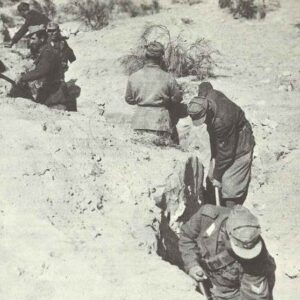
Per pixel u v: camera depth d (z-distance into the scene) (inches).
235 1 574.9
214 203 269.9
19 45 475.8
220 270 157.2
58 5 581.9
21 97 321.7
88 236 202.5
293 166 326.6
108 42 508.7
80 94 391.2
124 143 267.0
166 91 294.8
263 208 300.0
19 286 178.7
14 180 221.0
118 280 182.5
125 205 224.4
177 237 243.1
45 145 245.1
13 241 195.5
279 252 263.6
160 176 241.6
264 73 443.5
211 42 510.6
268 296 154.3
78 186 225.8
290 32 538.9
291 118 358.9
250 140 242.7
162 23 555.8
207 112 231.0
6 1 580.7
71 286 179.3
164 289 180.1
